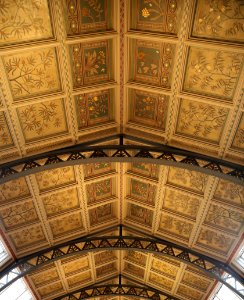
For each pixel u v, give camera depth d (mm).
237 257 18109
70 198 16969
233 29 9672
